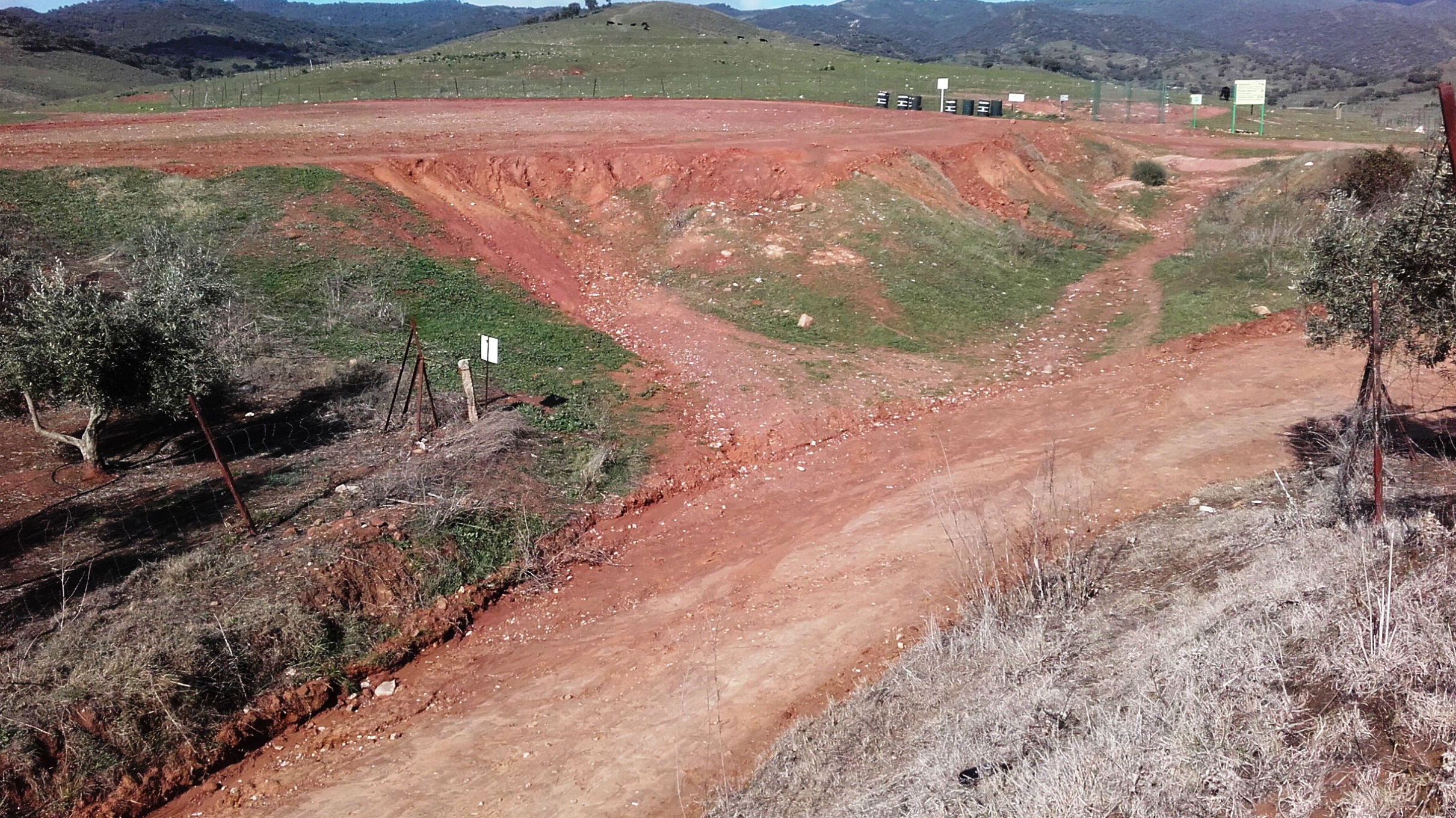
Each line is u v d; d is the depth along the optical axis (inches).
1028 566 449.7
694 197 1073.5
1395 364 716.0
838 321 846.5
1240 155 1473.9
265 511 477.7
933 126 1444.4
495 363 705.0
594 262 971.9
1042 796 238.2
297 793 339.0
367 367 659.4
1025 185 1270.9
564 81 2064.5
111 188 864.9
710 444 629.9
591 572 489.1
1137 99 2308.1
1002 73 2746.1
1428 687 241.6
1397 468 497.0
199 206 869.8
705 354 773.9
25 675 345.1
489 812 325.1
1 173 847.7
